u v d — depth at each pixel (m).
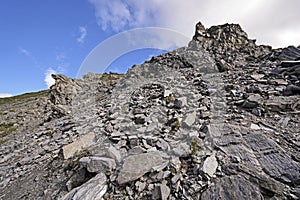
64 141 9.30
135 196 4.43
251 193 3.88
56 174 6.27
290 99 7.86
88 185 4.65
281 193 3.87
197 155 5.32
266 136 5.71
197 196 4.13
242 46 25.33
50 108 21.05
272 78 11.21
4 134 17.02
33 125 17.67
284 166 4.48
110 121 9.43
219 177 4.45
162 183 4.52
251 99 8.21
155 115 8.91
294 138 5.59
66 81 21.00
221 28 27.72
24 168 7.68
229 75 14.25
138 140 6.59
